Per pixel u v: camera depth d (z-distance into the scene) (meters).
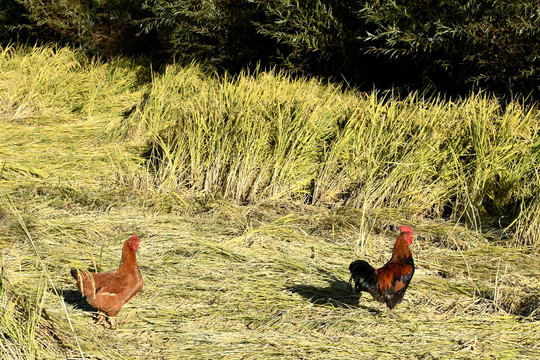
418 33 15.09
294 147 12.62
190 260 9.20
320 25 17.23
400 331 7.41
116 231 10.30
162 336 7.12
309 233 10.72
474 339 7.16
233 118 13.05
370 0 15.70
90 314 7.57
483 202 11.92
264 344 6.99
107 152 14.21
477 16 14.15
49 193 11.87
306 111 13.50
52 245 9.41
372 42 16.95
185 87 18.11
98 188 12.40
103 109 18.27
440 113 13.44
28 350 5.94
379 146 12.70
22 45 24.80
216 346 6.89
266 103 13.90
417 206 11.77
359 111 13.67
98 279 7.07
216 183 12.69
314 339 7.15
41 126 16.44
